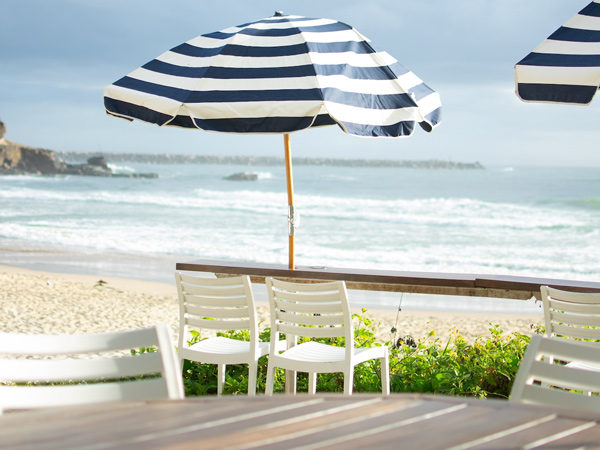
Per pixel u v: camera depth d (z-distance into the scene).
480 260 22.41
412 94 4.62
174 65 4.95
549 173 76.62
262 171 109.19
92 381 5.11
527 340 5.50
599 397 2.01
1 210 37.69
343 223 32.94
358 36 5.06
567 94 3.82
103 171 99.31
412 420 1.59
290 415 1.62
